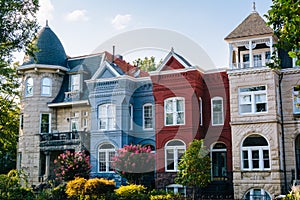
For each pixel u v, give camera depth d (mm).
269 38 26031
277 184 24828
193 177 23219
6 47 22281
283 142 26297
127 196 19672
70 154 27234
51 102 33219
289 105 26484
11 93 31109
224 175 28156
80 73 32938
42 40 33938
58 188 21438
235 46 27812
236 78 26906
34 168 32281
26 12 22172
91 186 19547
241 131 26312
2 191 18547
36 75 33438
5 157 40750
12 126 32406
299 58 10047
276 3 11062
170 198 20594
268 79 26031
